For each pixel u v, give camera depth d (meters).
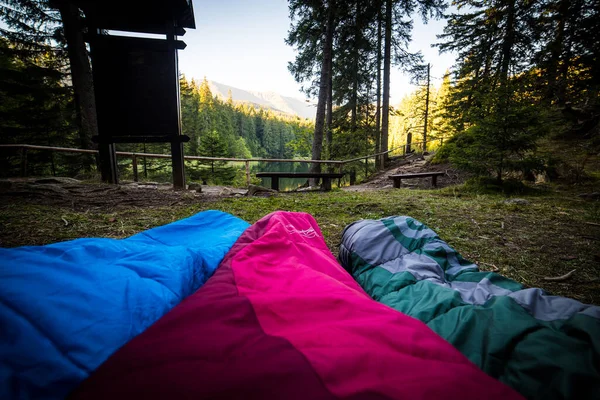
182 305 0.91
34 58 10.81
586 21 9.52
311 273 1.22
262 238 1.58
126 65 5.09
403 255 1.76
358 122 18.52
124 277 0.99
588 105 9.95
